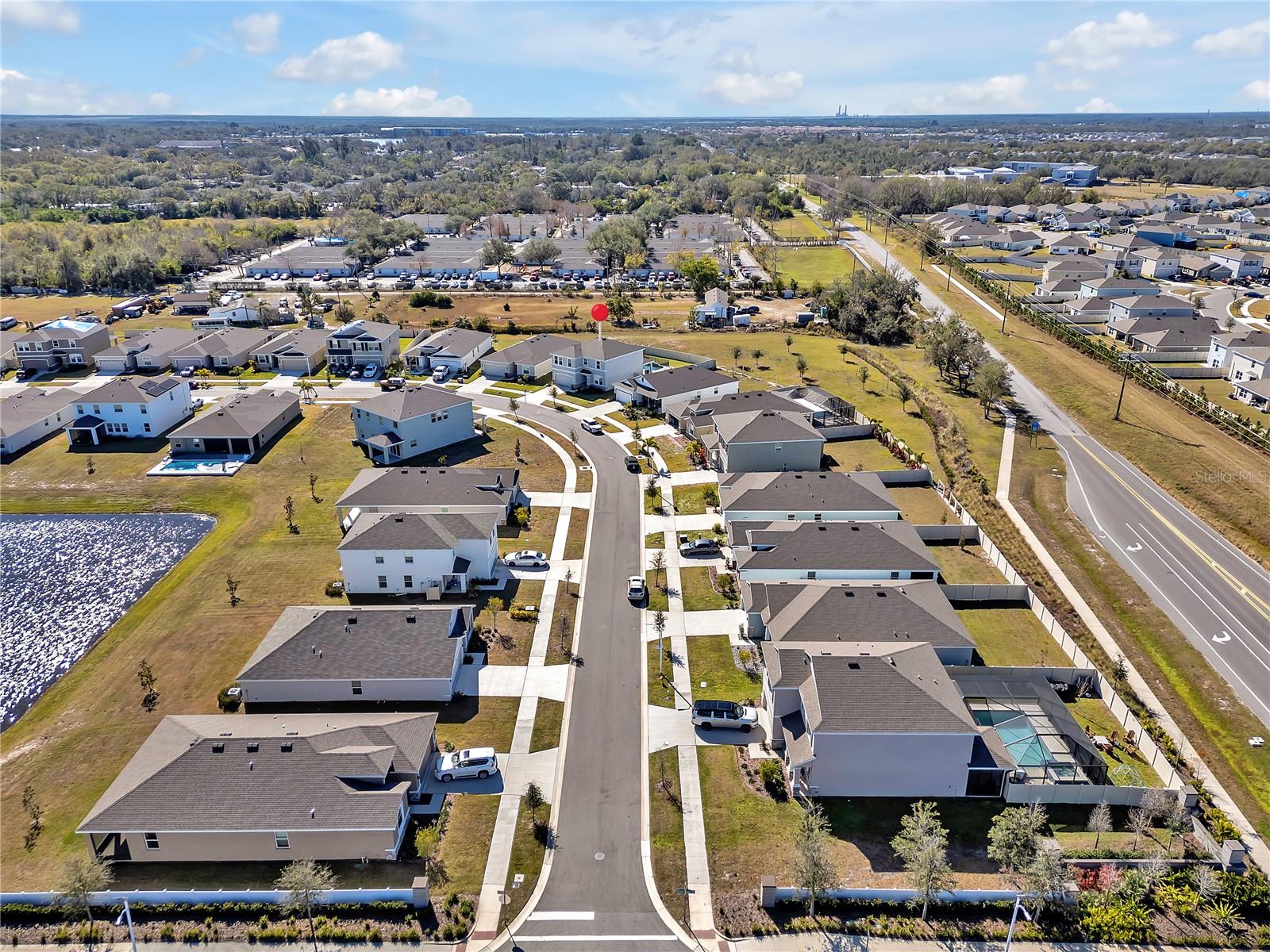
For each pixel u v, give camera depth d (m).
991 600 64.94
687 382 106.50
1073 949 37.31
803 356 128.62
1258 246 199.62
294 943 37.47
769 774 46.06
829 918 38.59
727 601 63.94
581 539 73.31
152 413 98.31
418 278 188.50
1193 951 37.38
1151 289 153.25
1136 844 42.47
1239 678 56.12
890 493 82.81
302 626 54.53
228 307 154.00
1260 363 107.25
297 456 93.12
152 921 38.47
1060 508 79.56
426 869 41.00
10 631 62.53
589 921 38.38
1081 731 48.56
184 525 79.12
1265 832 43.72
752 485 75.06
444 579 64.62
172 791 41.50
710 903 39.41
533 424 101.12
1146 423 99.06
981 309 154.38
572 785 46.34
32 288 177.88
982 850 41.97
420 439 92.19
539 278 185.88
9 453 94.19
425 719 47.78
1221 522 77.06
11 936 37.78
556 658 57.16
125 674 56.34
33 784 46.69
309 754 43.34
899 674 46.91
